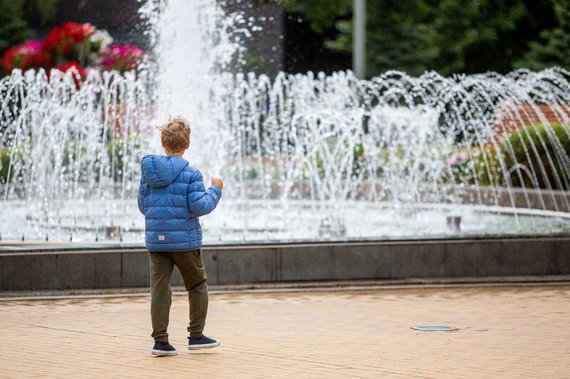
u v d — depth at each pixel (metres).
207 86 35.16
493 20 62.38
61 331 14.73
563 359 12.38
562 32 59.81
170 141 12.78
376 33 63.28
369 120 42.28
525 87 40.66
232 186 37.34
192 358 12.42
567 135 36.25
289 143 44.06
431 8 63.84
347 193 38.25
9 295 18.56
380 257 20.34
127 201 34.44
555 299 18.48
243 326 15.16
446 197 37.25
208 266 19.55
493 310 17.02
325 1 65.00
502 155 37.66
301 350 13.00
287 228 26.92
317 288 19.73
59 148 33.47
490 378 11.18
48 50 51.53
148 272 19.28
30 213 30.44
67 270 18.97
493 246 20.95
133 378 11.19
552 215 30.52
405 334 14.38
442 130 45.44
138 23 51.78
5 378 11.23
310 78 41.56
